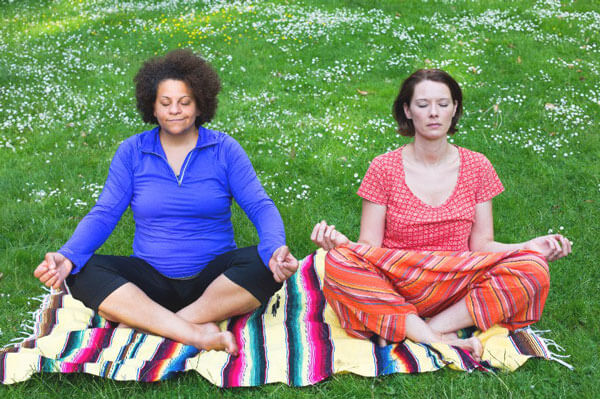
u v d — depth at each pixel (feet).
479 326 9.83
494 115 22.09
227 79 25.34
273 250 9.51
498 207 16.35
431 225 10.32
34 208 15.78
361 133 20.66
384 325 9.80
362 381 9.20
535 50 27.89
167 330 9.77
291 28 30.25
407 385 9.05
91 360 9.39
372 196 10.68
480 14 32.68
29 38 30.60
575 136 20.35
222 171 10.51
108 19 33.32
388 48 28.14
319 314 11.16
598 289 12.21
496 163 18.78
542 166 18.38
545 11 32.96
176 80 9.97
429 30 30.01
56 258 9.41
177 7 35.06
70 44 29.58
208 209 10.43
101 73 26.17
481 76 25.63
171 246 10.43
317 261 13.20
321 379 9.16
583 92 23.85
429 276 9.93
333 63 26.78
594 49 28.45
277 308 11.34
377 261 9.93
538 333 10.55
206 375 9.07
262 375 9.18
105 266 9.89
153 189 10.27
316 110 22.63
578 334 10.54
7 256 13.53
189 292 10.68
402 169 10.53
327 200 16.57
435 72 10.32
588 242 14.28
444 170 10.50
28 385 9.09
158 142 10.48
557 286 12.30
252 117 21.98
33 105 22.68
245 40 29.19
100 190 16.93
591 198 16.62
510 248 10.30
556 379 9.16
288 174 17.94
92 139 20.39
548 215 15.83
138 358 9.41
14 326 10.96
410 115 10.62
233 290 9.87
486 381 9.05
